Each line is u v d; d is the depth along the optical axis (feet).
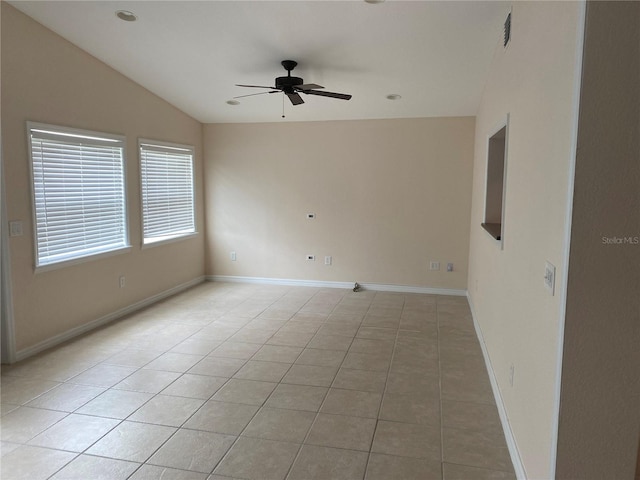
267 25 11.62
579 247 4.91
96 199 14.60
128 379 10.90
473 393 10.23
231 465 7.63
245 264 21.36
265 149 20.43
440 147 18.62
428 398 10.00
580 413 5.13
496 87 11.82
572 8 5.17
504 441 8.36
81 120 13.65
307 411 9.43
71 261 13.48
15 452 7.95
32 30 11.88
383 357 12.34
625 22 4.59
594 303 4.95
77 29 12.31
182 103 18.19
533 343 6.68
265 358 12.25
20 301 11.93
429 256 19.29
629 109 4.66
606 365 5.01
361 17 10.99
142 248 16.81
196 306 17.30
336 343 13.41
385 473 7.41
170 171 18.69
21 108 11.72
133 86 15.92
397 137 18.99
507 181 9.57
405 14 10.75
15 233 11.71
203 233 21.38
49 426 8.79
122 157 15.57
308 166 20.06
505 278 9.44
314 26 11.54
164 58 13.96
